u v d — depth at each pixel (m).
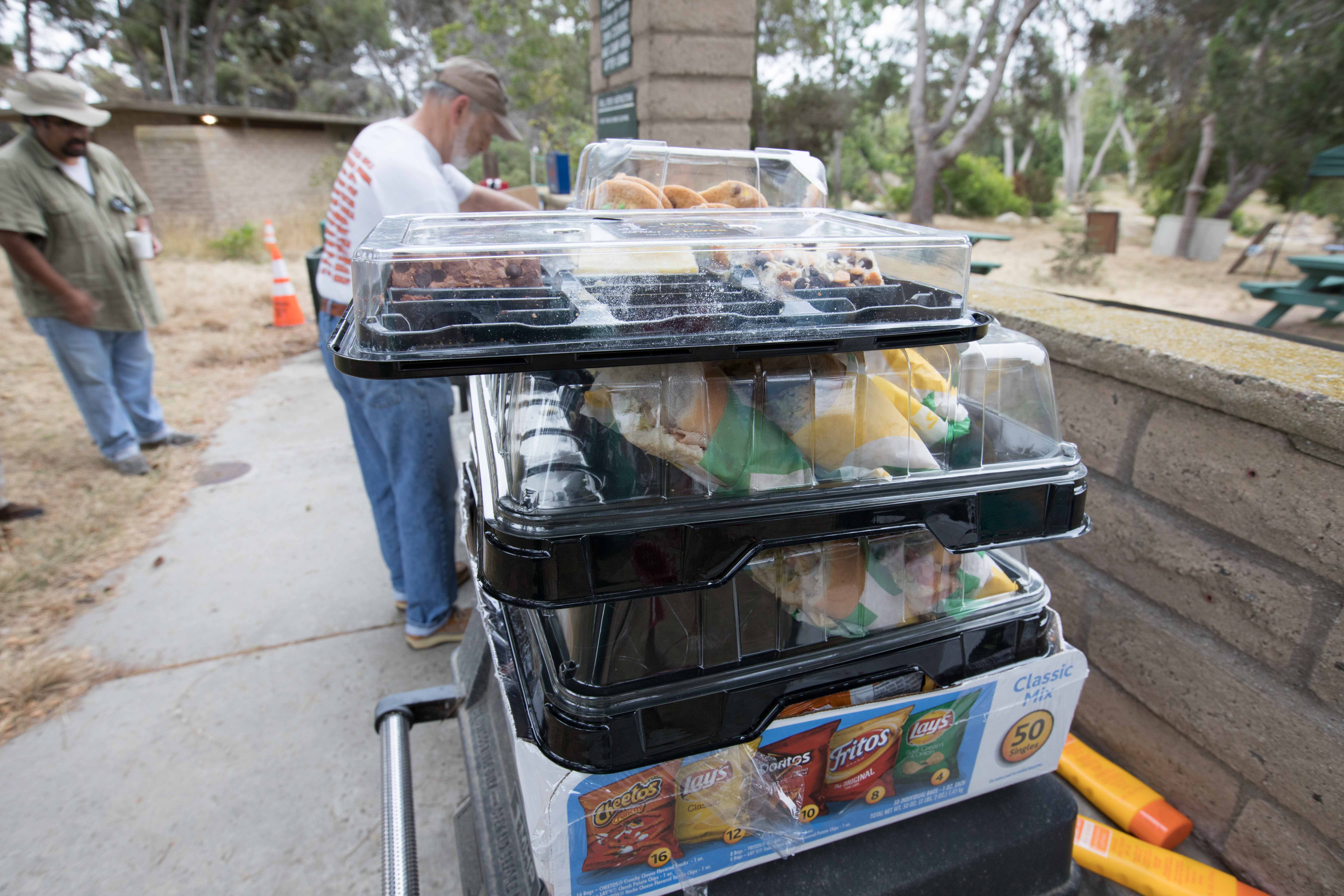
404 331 0.72
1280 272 8.09
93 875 1.81
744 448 0.87
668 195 1.33
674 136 4.07
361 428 2.49
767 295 0.81
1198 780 1.65
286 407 5.34
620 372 0.85
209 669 2.57
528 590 0.81
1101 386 1.74
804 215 1.27
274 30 29.98
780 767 1.01
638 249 0.82
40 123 3.53
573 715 0.88
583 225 1.11
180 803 2.02
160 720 2.33
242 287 9.80
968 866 1.12
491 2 16.06
